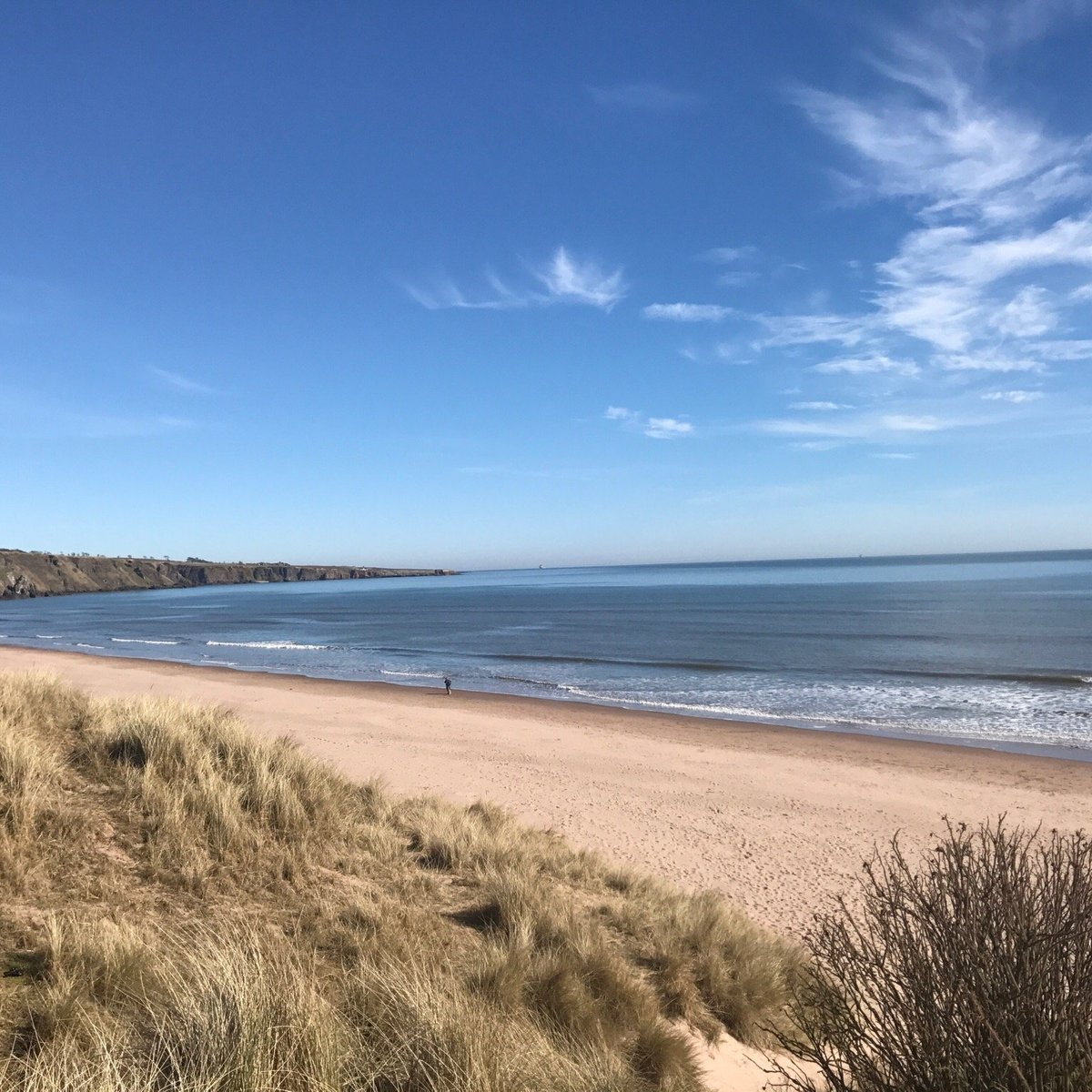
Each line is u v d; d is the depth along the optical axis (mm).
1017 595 87688
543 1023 4227
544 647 50125
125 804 6008
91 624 85625
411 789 14844
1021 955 2752
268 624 79812
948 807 14594
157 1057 3105
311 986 3852
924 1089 2816
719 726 23344
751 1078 4504
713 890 9500
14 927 4156
